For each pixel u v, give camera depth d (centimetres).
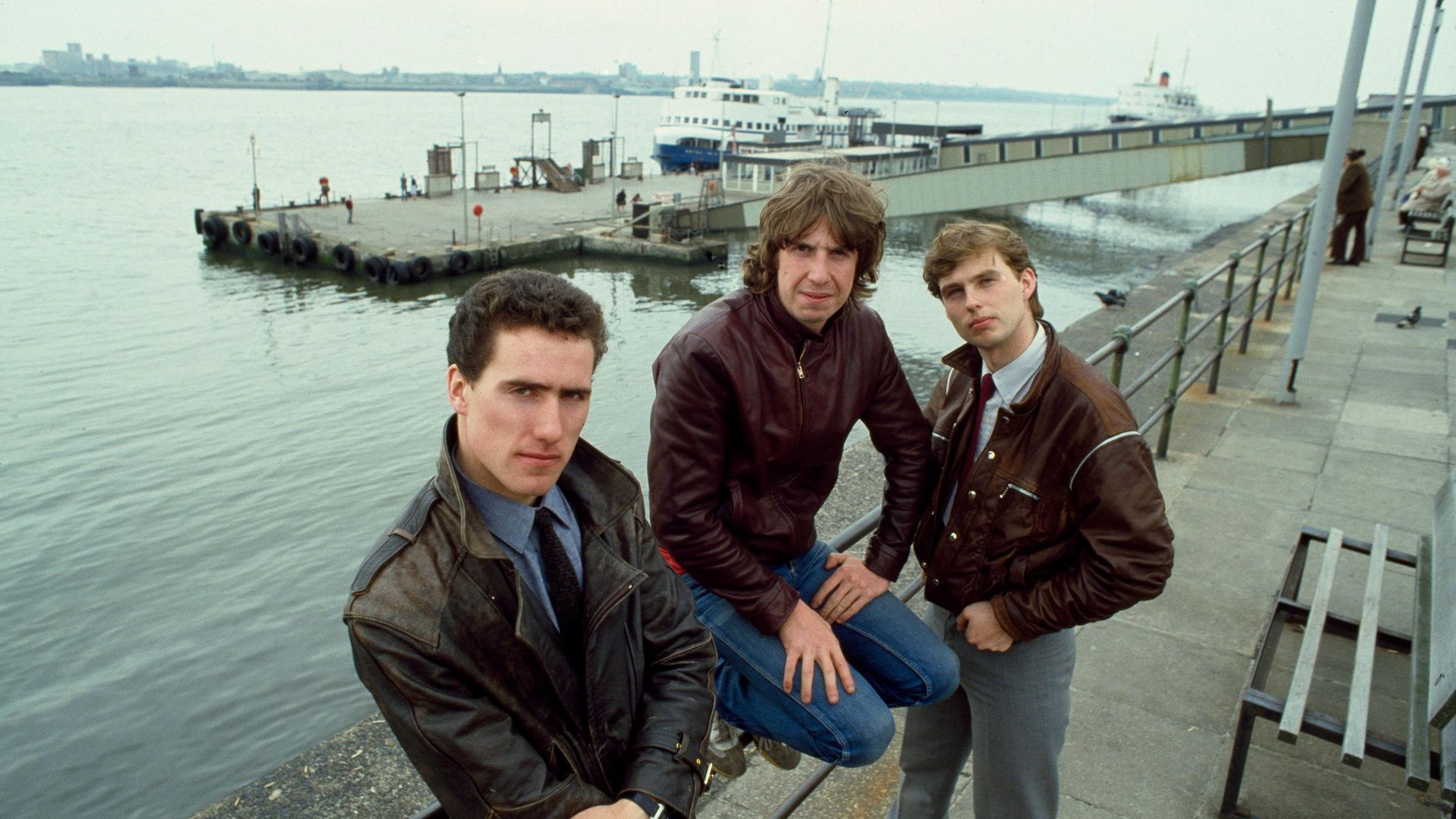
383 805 284
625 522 139
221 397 2428
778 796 284
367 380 2577
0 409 2295
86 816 1073
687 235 4188
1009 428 201
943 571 215
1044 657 214
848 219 163
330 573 1608
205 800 1098
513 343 113
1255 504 518
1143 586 188
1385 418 663
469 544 116
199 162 9156
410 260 3541
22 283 3522
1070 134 4184
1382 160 1377
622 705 133
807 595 197
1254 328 934
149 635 1416
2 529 1722
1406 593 423
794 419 176
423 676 112
